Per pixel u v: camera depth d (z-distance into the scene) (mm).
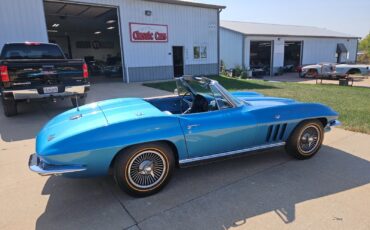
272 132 3584
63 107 8055
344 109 7129
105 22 22312
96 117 3002
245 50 23359
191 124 3025
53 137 2711
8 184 3285
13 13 12102
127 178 2805
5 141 4945
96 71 24812
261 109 3498
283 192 2973
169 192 3025
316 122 3787
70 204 2824
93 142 2600
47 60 6355
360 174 3385
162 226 2439
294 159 3873
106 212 2670
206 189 3072
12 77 6055
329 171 3479
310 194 2922
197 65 19125
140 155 2840
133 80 16203
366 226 2381
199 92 3832
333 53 31250
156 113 3041
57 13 18281
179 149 3018
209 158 3273
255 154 3947
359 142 4562
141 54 16203
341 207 2668
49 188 3168
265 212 2611
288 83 14977
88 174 2738
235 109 3396
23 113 7289
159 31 16656
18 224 2508
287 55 29000
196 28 18422
